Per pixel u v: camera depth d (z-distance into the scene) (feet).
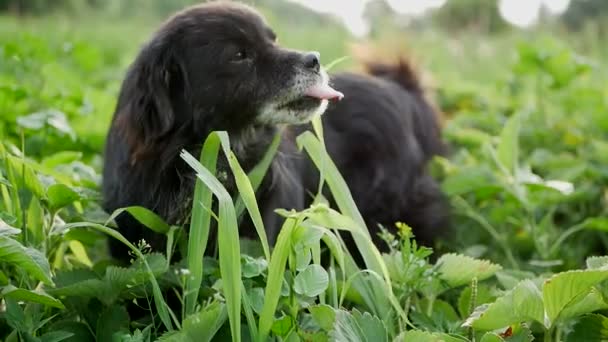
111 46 11.94
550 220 5.26
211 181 3.59
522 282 3.51
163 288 3.92
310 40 11.67
